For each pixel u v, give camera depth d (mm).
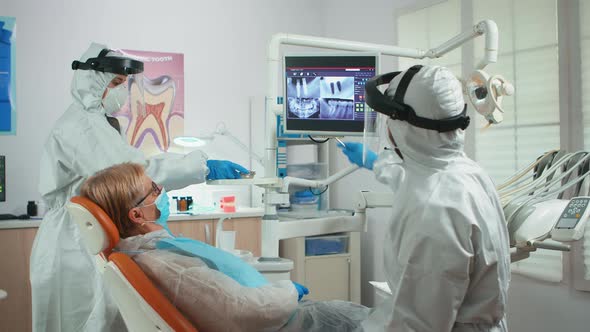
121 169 1507
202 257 1435
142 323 1269
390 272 1261
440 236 1152
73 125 2279
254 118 4059
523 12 2621
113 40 3645
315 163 3350
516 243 1790
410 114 1245
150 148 3729
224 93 3965
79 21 3559
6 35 3389
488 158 2836
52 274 2240
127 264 1249
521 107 2648
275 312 1366
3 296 1988
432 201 1192
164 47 3781
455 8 3004
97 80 2328
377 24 3664
